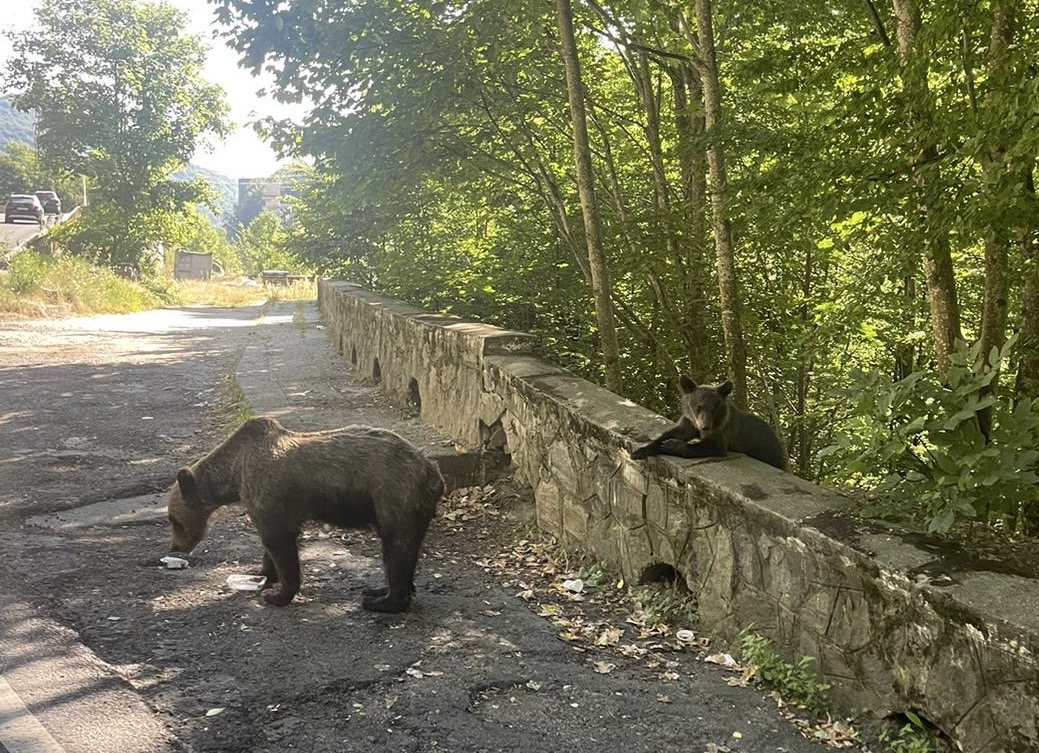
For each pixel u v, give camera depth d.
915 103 5.78
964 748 3.69
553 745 3.96
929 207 5.60
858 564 4.21
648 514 5.82
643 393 12.07
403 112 10.47
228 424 10.37
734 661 4.95
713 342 11.80
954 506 4.25
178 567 5.93
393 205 13.64
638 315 11.93
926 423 4.55
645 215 10.50
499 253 12.94
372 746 3.84
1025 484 4.28
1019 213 5.05
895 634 4.03
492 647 5.00
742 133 7.66
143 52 46.38
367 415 10.31
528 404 7.42
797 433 14.07
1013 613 3.53
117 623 4.96
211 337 20.62
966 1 5.32
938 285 6.56
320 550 6.52
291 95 10.46
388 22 9.95
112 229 44.91
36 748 3.54
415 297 14.52
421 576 6.15
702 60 8.36
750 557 4.92
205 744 3.75
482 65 10.59
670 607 5.59
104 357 15.73
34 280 25.08
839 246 7.36
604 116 12.61
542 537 7.12
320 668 4.57
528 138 11.36
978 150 4.97
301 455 5.32
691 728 4.19
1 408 10.66
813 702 4.42
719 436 5.67
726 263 8.41
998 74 5.26
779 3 9.06
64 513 7.00
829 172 6.18
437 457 8.11
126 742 3.68
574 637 5.26
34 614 4.95
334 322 18.56
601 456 6.32
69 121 45.50
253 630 5.01
